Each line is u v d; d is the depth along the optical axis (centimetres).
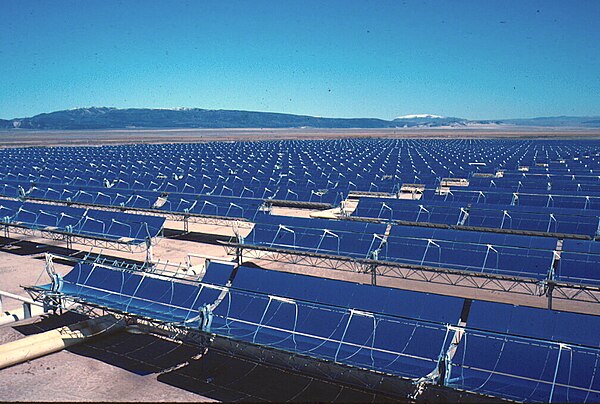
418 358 988
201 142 10869
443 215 2309
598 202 2556
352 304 1173
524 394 854
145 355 1207
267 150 7400
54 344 1214
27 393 1023
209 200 2622
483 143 9725
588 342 946
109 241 2014
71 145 9625
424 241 1719
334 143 9888
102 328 1310
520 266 1556
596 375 866
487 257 1614
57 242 2364
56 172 4328
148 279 1359
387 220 2392
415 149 7694
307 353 1005
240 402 998
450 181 4228
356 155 6353
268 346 1032
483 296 1606
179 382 1076
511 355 935
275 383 1077
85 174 4212
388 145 9106
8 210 2511
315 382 1077
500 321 1023
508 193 2748
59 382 1072
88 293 1378
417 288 1691
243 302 1218
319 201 2961
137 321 1340
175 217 2867
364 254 1759
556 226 2072
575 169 4194
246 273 1321
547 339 967
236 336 1106
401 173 4072
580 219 2044
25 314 1440
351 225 1883
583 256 1489
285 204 3281
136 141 11512
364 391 1035
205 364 1159
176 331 1227
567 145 8494
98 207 3069
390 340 1034
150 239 1958
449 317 1076
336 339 1079
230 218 2461
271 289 1273
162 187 3538
